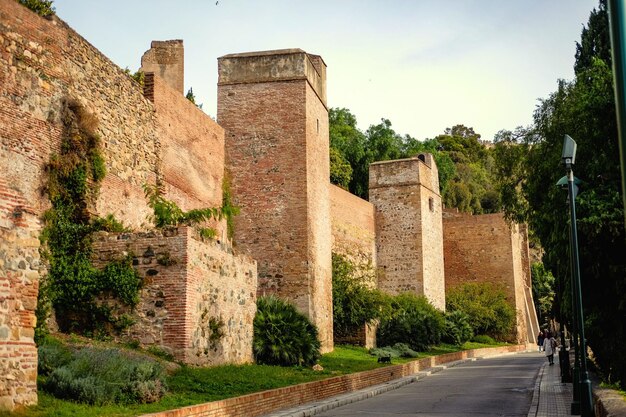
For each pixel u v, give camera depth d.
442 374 33.00
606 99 20.27
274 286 30.48
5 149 16.89
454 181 83.75
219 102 32.34
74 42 19.89
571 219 16.47
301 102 31.73
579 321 15.77
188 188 26.05
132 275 18.27
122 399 14.20
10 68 17.30
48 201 18.38
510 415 17.19
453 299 57.38
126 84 22.33
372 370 26.56
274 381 19.14
